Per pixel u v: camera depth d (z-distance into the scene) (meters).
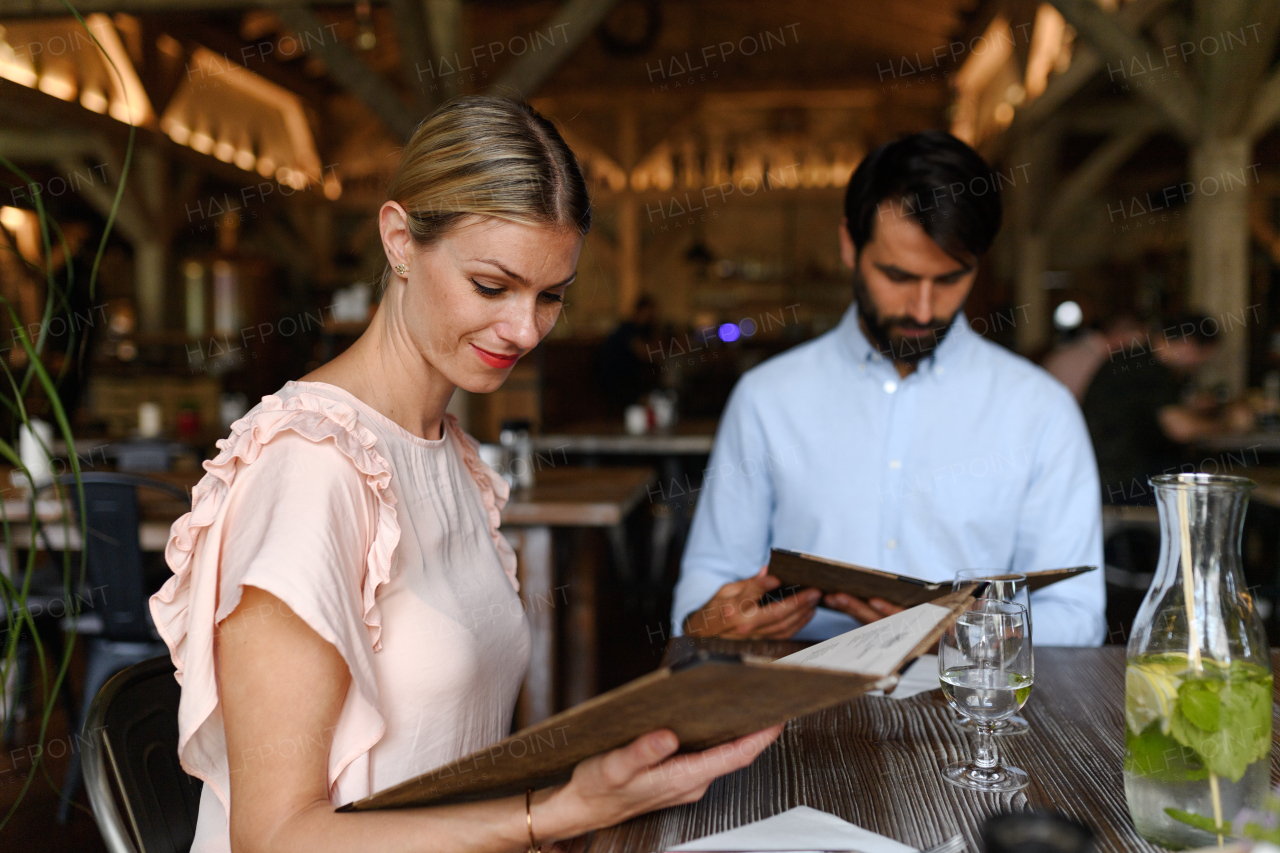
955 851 0.79
